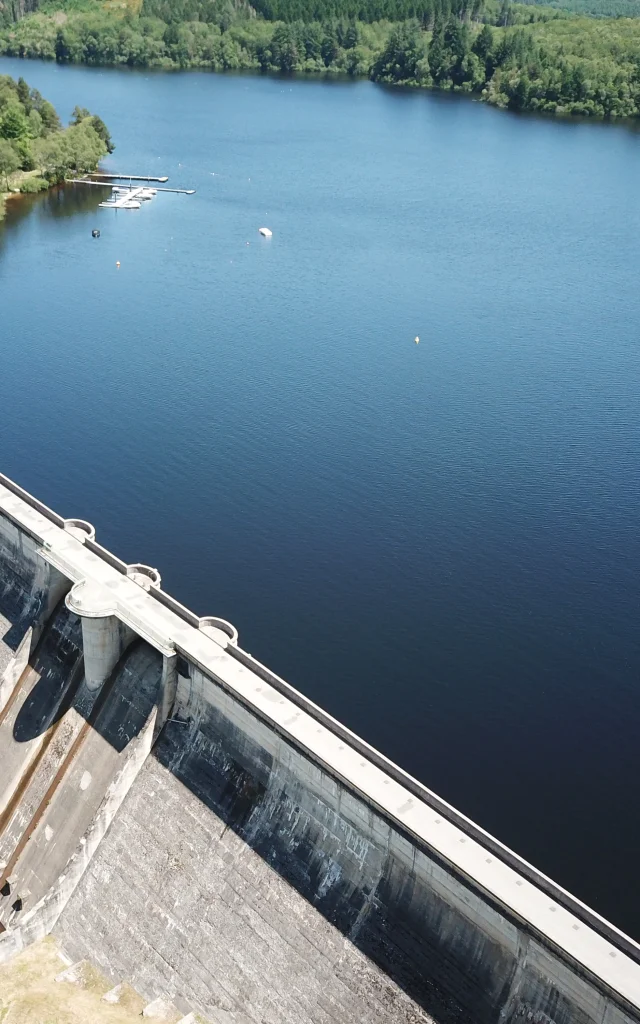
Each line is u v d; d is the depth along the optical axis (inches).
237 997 2711.6
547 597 5044.3
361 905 2637.8
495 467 6235.2
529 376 7588.6
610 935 2215.8
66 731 3486.7
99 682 3476.9
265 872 2827.3
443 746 4119.1
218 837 2955.2
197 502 5787.4
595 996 2160.4
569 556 5369.1
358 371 7588.6
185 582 5059.1
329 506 5767.7
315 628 4771.2
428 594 5034.5
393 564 5255.9
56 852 3289.9
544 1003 2287.2
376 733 4168.3
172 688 3218.5
